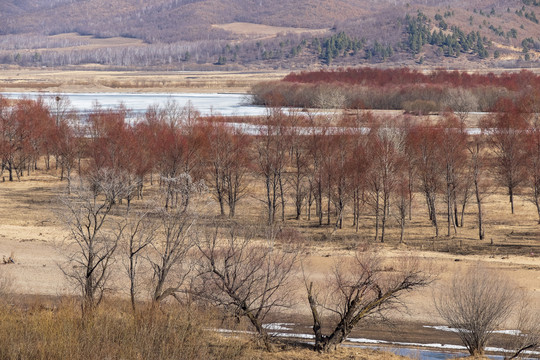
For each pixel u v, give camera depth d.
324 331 49.03
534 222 104.69
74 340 35.38
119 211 86.19
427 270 66.50
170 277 49.88
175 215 49.03
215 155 108.00
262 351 38.03
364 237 91.56
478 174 108.56
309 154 118.25
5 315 39.50
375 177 93.88
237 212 108.62
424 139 106.94
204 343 37.03
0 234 79.38
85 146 143.00
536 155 113.56
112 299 46.34
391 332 50.97
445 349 47.09
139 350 35.19
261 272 50.53
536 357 45.12
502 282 56.03
